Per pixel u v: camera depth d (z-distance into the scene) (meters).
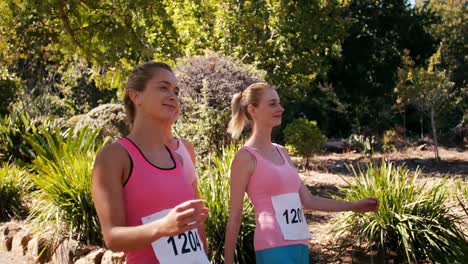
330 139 27.64
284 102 15.87
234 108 3.79
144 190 2.47
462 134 26.22
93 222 5.91
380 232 5.49
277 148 3.68
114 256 5.25
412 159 20.56
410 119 29.25
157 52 14.42
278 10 15.45
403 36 30.19
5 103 16.94
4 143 10.83
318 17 15.89
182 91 10.31
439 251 5.23
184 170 2.90
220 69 10.49
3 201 7.90
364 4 29.44
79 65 23.05
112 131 12.37
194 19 15.18
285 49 15.23
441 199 5.64
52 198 6.16
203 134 8.79
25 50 13.46
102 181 2.43
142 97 2.61
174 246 2.54
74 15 11.23
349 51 29.91
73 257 5.68
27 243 6.46
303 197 3.74
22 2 10.69
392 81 29.83
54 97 25.05
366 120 29.09
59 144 8.87
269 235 3.42
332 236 6.07
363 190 5.77
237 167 3.52
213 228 4.98
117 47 11.84
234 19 14.92
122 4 11.38
